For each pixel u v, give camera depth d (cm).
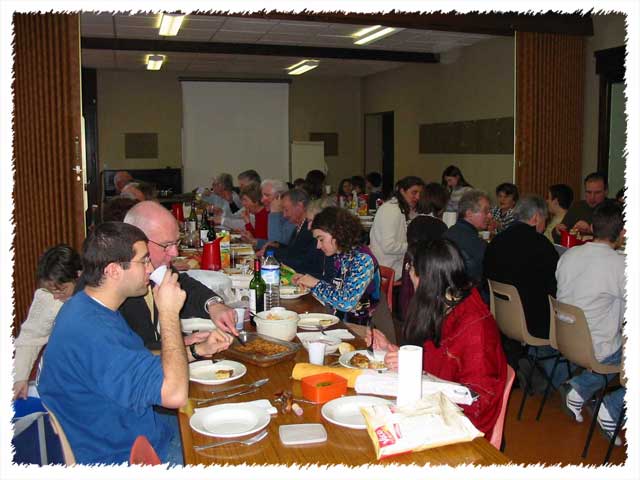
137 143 1188
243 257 455
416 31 797
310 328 257
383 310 309
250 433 158
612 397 293
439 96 984
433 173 1012
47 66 528
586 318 311
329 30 796
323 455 150
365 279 294
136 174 1168
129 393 161
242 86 1218
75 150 538
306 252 423
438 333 211
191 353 215
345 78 1297
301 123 1288
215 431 163
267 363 212
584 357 310
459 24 638
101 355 164
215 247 386
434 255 211
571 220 560
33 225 535
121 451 174
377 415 156
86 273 172
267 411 174
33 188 534
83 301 172
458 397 182
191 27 774
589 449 313
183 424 169
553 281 364
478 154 883
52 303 264
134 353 165
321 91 1291
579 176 725
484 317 204
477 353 197
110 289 172
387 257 493
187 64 1101
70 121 536
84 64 1088
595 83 705
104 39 831
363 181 873
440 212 477
